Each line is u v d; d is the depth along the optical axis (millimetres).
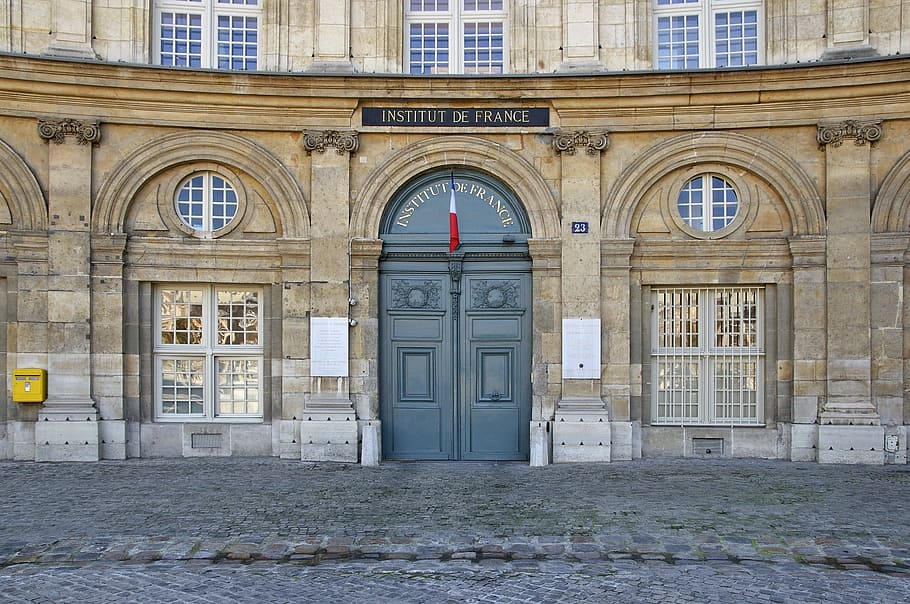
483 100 11531
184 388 11773
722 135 11422
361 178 11602
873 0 11180
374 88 11422
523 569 6430
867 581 6121
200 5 11836
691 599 5734
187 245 11531
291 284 11547
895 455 11008
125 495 8922
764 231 11539
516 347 11758
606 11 11664
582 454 11281
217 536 7258
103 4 11422
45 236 11125
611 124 11500
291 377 11516
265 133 11570
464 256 11727
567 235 11461
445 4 12031
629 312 11547
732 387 11695
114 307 11312
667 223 11625
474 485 9602
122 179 11328
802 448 11266
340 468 10797
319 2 11617
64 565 6492
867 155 11109
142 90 11211
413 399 11789
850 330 11133
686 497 8844
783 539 7145
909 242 11086
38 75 10906
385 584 6082
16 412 11164
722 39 11844
